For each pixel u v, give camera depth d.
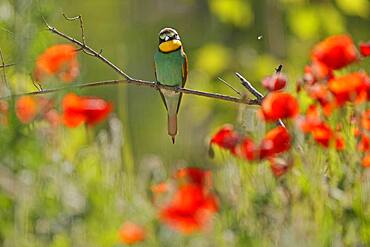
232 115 10.90
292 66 10.69
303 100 9.41
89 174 9.40
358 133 9.18
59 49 9.30
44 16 9.24
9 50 9.27
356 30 12.40
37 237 9.24
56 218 9.27
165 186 9.22
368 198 9.15
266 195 9.16
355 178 9.16
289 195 9.16
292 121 9.20
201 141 10.26
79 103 9.32
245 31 13.23
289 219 9.13
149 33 15.72
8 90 9.25
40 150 9.24
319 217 9.14
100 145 9.48
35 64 9.28
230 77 11.32
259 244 9.12
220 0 11.67
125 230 9.23
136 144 13.09
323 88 9.20
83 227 9.28
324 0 11.18
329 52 9.19
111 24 16.09
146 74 15.38
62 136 9.41
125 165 9.50
